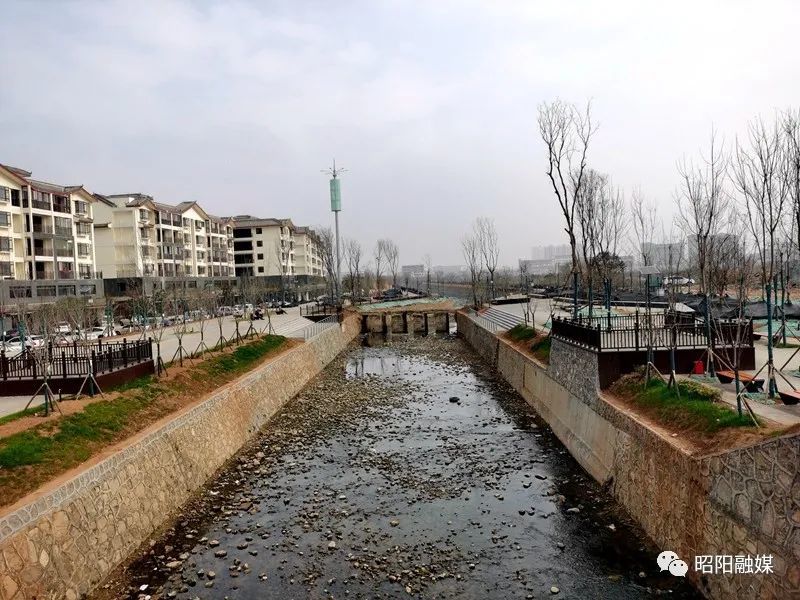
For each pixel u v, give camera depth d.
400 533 14.56
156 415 17.97
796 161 15.58
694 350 18.16
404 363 43.78
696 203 35.03
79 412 15.55
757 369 18.20
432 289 143.38
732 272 33.66
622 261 62.88
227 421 21.72
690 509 11.69
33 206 52.06
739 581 9.91
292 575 12.59
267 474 19.08
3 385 18.17
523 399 29.36
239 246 98.56
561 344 23.20
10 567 9.87
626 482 15.14
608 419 17.00
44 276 53.06
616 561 12.77
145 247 68.38
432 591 11.88
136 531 13.95
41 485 11.84
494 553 13.41
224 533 14.70
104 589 12.02
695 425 13.03
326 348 44.97
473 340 53.50
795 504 8.61
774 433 10.47
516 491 17.08
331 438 23.19
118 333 43.38
